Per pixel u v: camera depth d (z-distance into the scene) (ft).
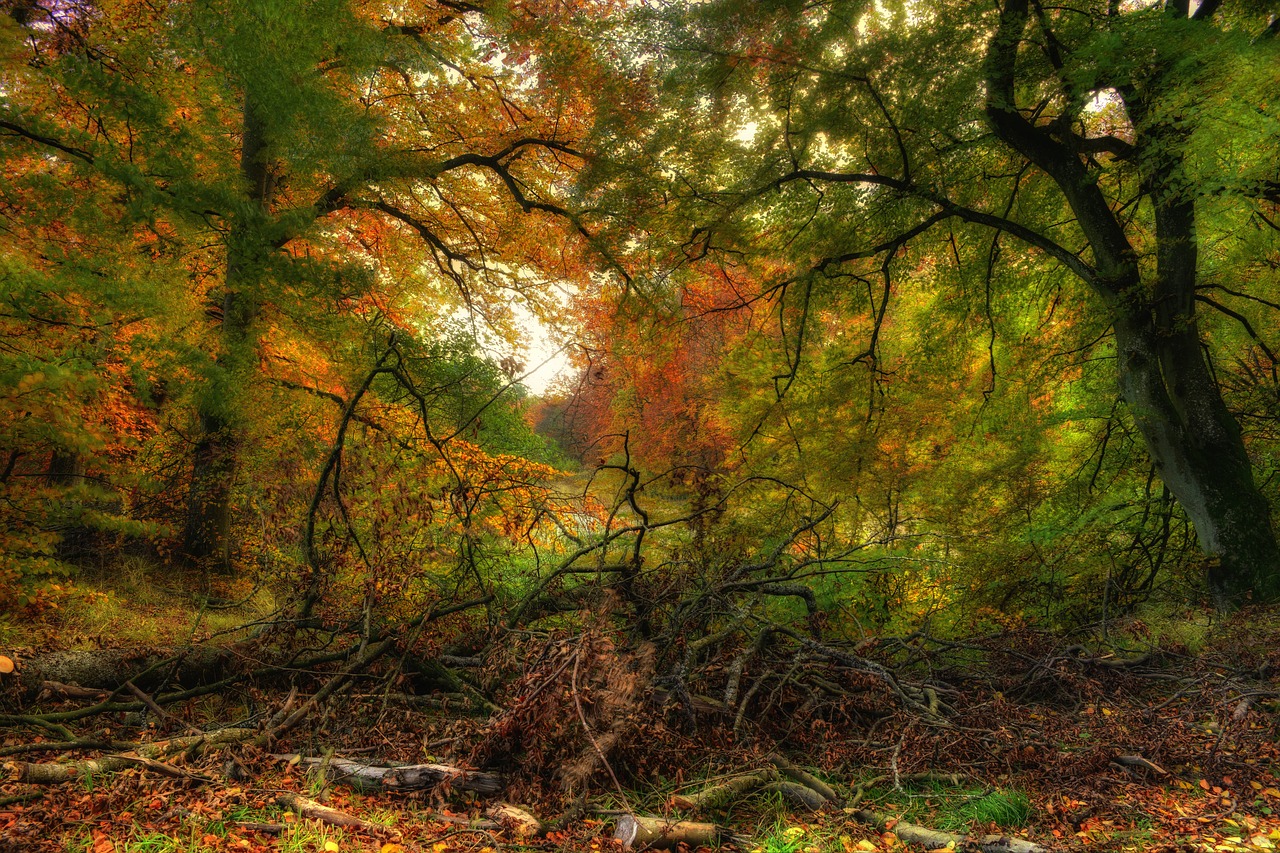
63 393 20.08
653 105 37.47
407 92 41.04
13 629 20.86
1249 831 13.09
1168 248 31.89
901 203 37.70
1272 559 30.07
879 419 38.83
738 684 17.40
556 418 66.44
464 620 20.56
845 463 35.06
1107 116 38.70
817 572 23.84
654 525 21.84
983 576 31.68
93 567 31.68
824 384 41.57
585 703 13.73
